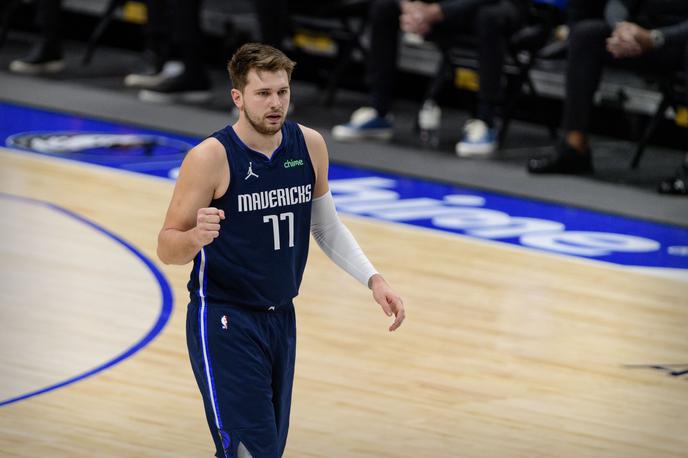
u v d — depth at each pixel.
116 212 19.95
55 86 28.94
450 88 28.75
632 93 24.58
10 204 20.02
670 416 13.16
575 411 13.17
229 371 9.44
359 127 25.33
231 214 9.49
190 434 12.11
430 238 19.38
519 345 15.06
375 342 14.88
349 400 13.12
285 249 9.70
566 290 17.23
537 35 24.09
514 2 23.89
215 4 31.22
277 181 9.59
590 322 16.02
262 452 9.39
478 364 14.38
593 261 18.58
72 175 22.05
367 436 12.26
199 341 9.55
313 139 9.89
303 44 29.31
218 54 31.88
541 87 26.11
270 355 9.74
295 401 12.99
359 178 22.81
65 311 15.39
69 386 13.09
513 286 17.30
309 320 15.48
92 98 27.98
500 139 25.03
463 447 12.12
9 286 16.20
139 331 14.84
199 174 9.36
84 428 12.10
